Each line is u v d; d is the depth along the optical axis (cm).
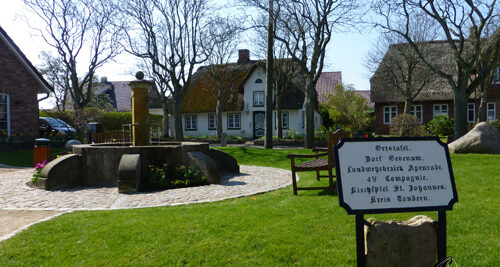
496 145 1205
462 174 848
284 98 3550
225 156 1125
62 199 745
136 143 1066
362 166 345
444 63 3344
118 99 5725
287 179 981
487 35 2319
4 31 1950
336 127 3222
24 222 567
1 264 405
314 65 2072
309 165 757
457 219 513
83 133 2462
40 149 1395
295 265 397
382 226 346
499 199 608
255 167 1302
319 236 466
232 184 904
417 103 3366
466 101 1809
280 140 2692
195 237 465
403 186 345
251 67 3644
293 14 1981
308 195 728
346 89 3988
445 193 348
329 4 1927
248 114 3675
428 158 354
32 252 434
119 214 584
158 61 2609
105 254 425
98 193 813
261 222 522
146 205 670
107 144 1120
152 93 4253
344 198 337
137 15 2528
